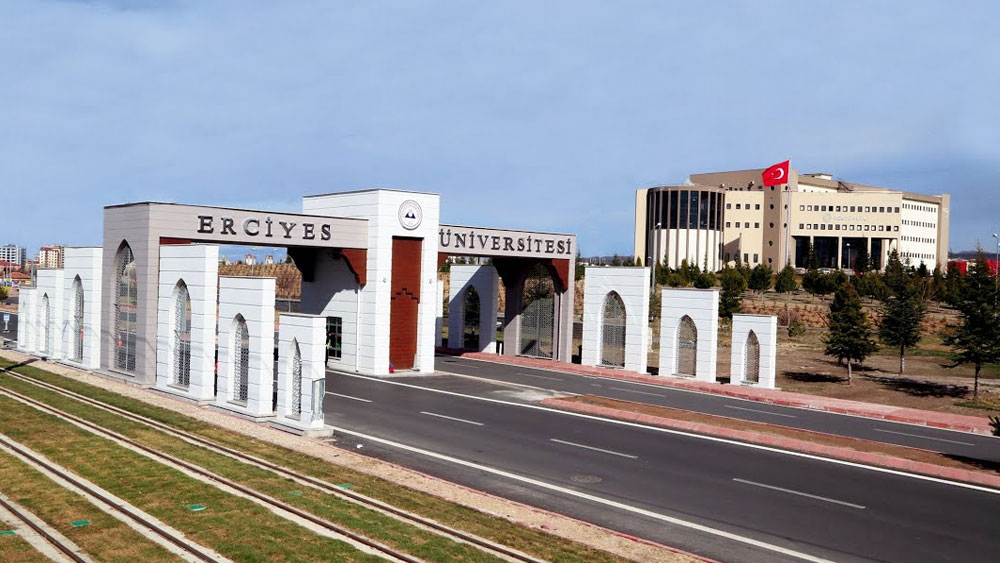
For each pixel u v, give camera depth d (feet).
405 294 136.26
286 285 313.12
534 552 46.80
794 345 184.44
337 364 139.23
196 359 98.22
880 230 396.16
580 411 98.99
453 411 96.43
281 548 45.44
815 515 57.06
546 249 155.43
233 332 92.32
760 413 100.73
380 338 131.34
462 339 178.70
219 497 55.21
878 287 263.90
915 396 119.34
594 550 47.88
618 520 55.16
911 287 143.84
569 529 52.16
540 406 102.06
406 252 136.26
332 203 141.79
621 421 92.94
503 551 46.68
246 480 60.08
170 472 61.67
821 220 401.08
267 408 87.20
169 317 105.60
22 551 43.96
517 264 166.50
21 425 78.43
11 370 124.88
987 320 114.62
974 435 90.74
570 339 156.46
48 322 143.74
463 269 177.88
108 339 120.47
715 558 48.06
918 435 88.94
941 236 468.75
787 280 294.46
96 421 81.82
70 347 131.95
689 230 407.85
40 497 54.29
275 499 55.16
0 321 232.12
